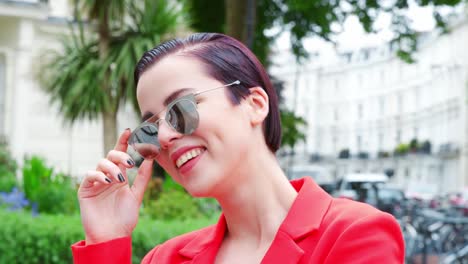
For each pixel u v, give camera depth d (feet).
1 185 23.27
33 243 11.88
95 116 26.53
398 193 52.21
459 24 138.31
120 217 4.29
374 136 194.70
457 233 25.23
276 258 3.60
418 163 161.99
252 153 3.83
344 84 204.13
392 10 23.90
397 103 184.24
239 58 3.86
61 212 18.20
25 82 53.78
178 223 13.15
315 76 204.74
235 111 3.76
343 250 3.46
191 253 4.18
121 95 26.04
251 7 16.81
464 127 137.39
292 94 202.80
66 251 11.98
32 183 19.01
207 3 28.50
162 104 3.79
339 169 200.13
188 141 3.71
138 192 4.36
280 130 4.00
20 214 13.53
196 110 3.66
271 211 3.84
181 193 17.21
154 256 4.50
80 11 26.89
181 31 26.68
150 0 26.43
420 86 170.30
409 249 24.00
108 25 25.67
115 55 25.52
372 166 189.78
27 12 52.90
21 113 53.83
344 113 204.13
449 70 146.92
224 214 4.01
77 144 56.24
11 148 52.85
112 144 25.50
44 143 55.06
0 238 11.73
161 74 3.79
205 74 3.75
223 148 3.70
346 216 3.61
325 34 25.46
